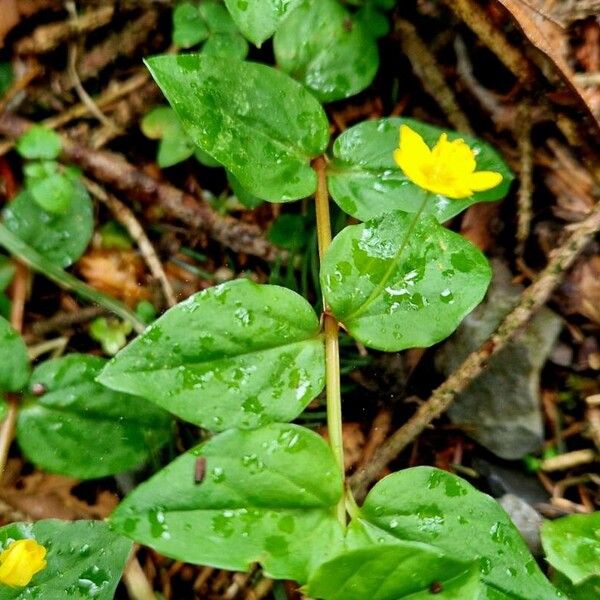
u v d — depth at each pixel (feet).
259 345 0.71
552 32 0.77
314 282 0.78
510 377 0.77
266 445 0.70
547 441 0.78
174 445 0.77
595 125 0.78
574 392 0.78
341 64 0.78
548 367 0.78
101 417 0.74
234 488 0.69
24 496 0.76
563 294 0.78
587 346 0.78
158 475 0.69
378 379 0.78
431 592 0.69
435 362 0.78
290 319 0.72
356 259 0.72
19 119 0.78
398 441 0.76
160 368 0.70
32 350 0.77
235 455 0.70
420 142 0.70
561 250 0.76
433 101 0.81
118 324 0.78
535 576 0.70
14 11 0.79
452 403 0.78
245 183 0.73
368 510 0.71
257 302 0.71
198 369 0.70
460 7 0.79
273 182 0.74
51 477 0.76
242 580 0.76
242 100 0.73
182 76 0.72
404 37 0.80
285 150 0.74
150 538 0.68
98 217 0.79
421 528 0.71
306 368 0.72
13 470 0.76
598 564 0.73
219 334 0.71
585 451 0.77
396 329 0.72
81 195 0.78
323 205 0.75
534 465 0.78
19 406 0.73
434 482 0.71
